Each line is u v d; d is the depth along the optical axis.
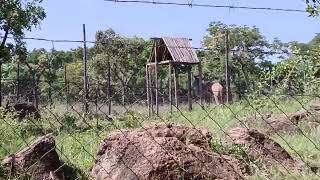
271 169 6.75
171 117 9.55
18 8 24.20
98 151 6.81
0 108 10.77
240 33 38.62
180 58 22.62
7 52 23.36
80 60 41.97
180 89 32.62
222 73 36.56
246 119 11.06
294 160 7.35
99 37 36.09
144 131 6.71
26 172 6.54
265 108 11.89
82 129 9.42
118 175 6.35
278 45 34.34
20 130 9.55
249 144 7.43
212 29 39.00
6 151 7.79
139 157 6.33
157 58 23.77
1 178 6.40
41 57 29.34
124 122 8.32
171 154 6.25
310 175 6.44
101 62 36.00
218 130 9.43
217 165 6.39
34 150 6.71
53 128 9.62
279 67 12.29
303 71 12.17
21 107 12.05
